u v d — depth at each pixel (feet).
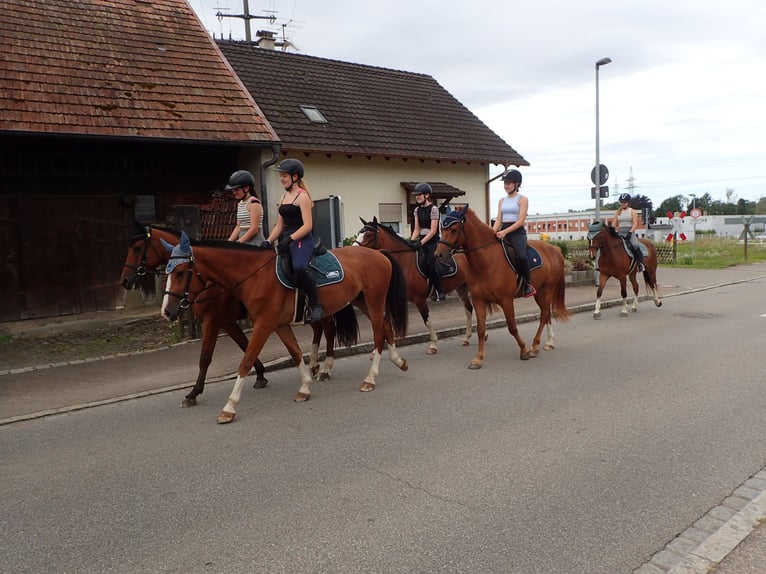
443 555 10.52
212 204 37.32
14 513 12.75
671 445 15.65
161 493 13.52
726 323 35.17
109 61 36.70
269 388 22.63
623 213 39.65
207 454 15.88
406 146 50.31
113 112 33.09
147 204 38.06
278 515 12.26
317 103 50.78
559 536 11.13
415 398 20.68
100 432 18.03
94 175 36.24
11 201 33.91
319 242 21.43
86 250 36.58
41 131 29.84
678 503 12.41
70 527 12.05
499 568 10.09
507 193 26.81
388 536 11.24
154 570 10.36
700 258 93.15
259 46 63.87
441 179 54.54
